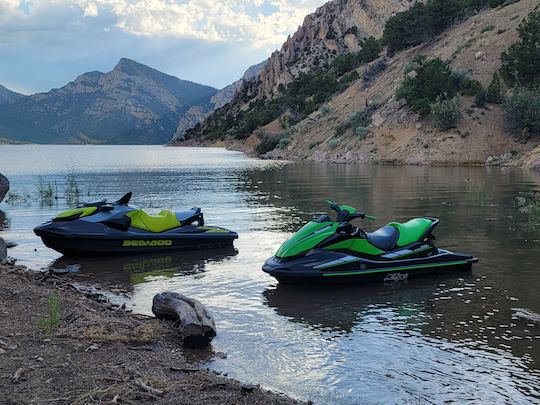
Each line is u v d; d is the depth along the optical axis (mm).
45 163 72812
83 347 6688
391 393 5996
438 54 79375
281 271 10133
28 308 8031
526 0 80062
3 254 12164
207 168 55000
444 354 7035
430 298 9477
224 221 18438
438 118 60219
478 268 11445
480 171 42781
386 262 10562
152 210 21562
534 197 23688
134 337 7277
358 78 104625
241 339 7648
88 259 12969
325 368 6664
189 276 11289
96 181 38312
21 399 5156
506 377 6359
